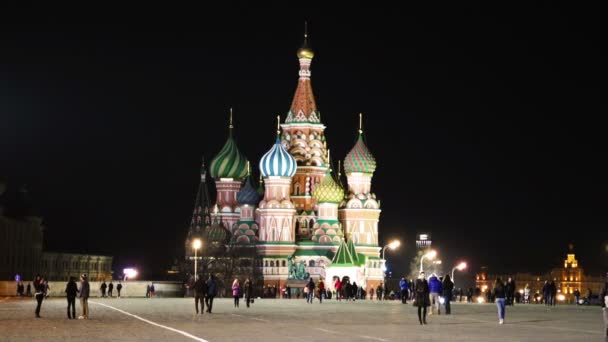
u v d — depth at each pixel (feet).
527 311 288.92
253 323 211.61
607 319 160.25
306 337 167.94
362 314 260.01
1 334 175.32
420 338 167.43
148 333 177.37
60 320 222.89
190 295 611.47
